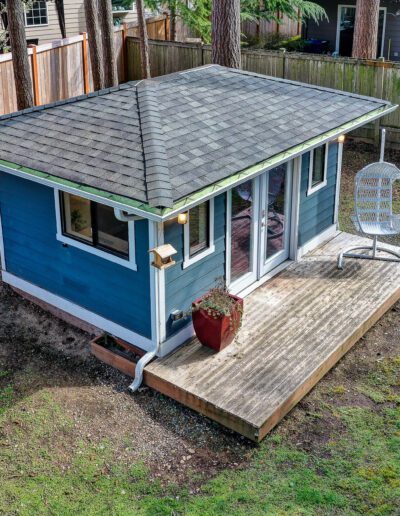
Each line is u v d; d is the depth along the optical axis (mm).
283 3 18469
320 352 7488
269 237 8992
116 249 7477
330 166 9797
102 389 7410
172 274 7293
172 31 19000
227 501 5805
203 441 6609
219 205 7742
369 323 8242
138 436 6703
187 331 7734
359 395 7223
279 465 6238
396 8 19562
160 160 6824
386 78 13984
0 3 15984
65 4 19578
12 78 14219
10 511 5836
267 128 8211
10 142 7961
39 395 7320
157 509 5781
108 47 14430
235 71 10094
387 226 9359
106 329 7992
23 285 8906
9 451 6527
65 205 7836
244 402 6699
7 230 8758
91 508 5855
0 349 8156
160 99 8305
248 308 8344
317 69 14773
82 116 8164
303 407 7039
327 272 9234
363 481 5992
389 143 14469
